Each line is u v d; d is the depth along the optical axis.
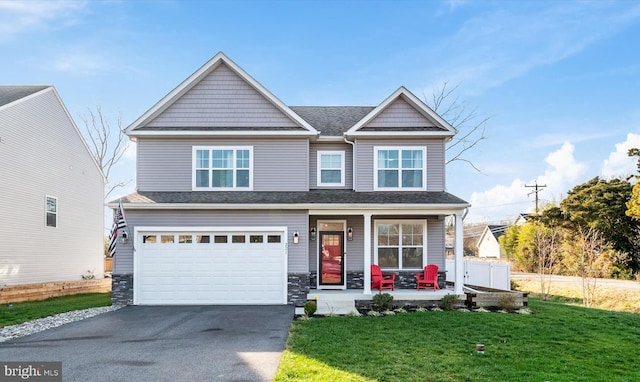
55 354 8.05
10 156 17.84
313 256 16.23
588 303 21.44
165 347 8.55
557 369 7.24
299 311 12.89
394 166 16.33
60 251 21.47
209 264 14.48
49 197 20.61
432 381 6.50
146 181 15.79
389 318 11.63
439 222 16.45
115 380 6.58
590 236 28.05
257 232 14.58
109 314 12.45
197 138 15.96
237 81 16.23
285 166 16.03
